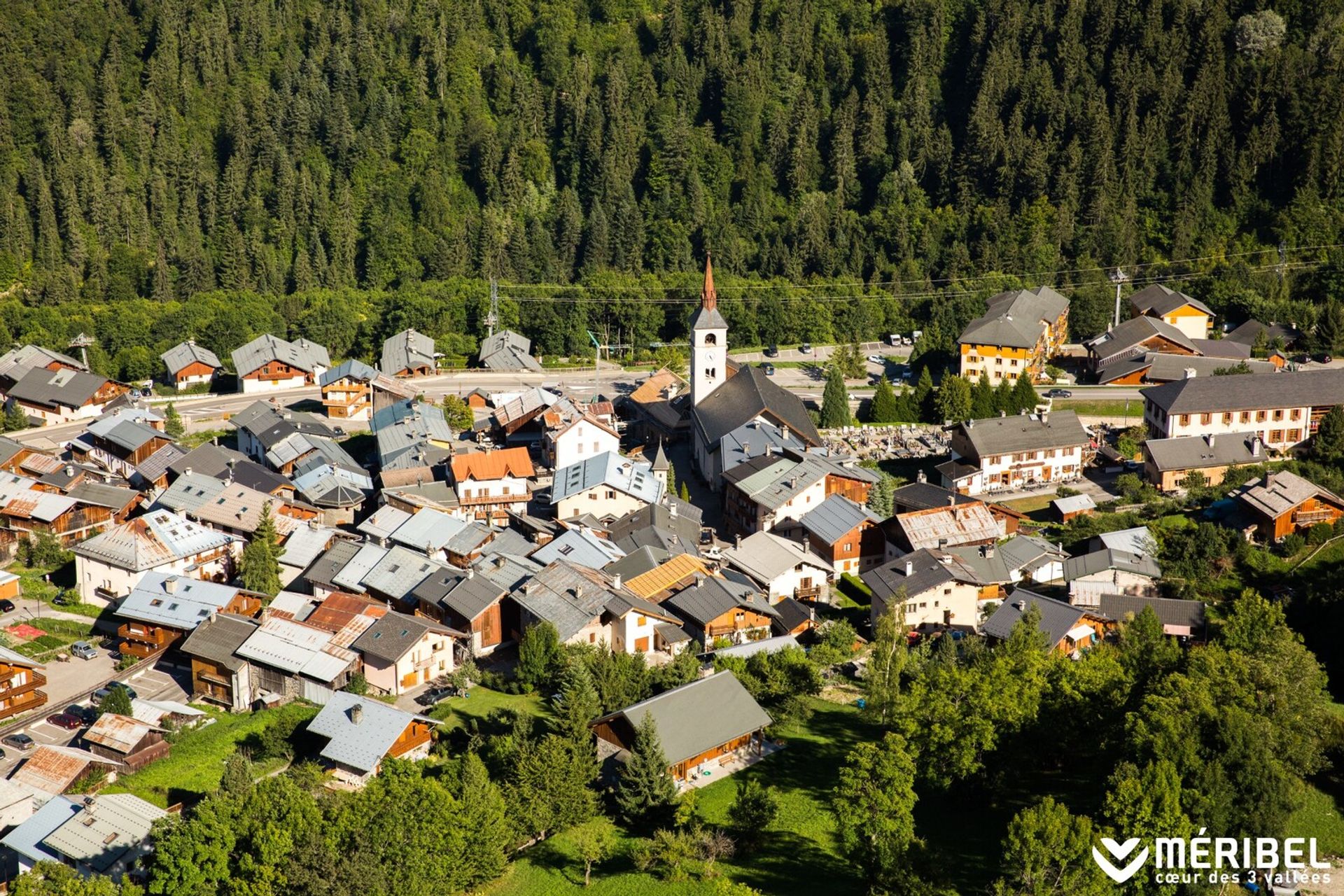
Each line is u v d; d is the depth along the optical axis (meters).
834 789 96.38
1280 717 92.94
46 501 158.25
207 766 104.25
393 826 84.44
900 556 141.75
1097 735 94.88
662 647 123.62
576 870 90.19
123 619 137.88
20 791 97.88
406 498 158.50
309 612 125.88
